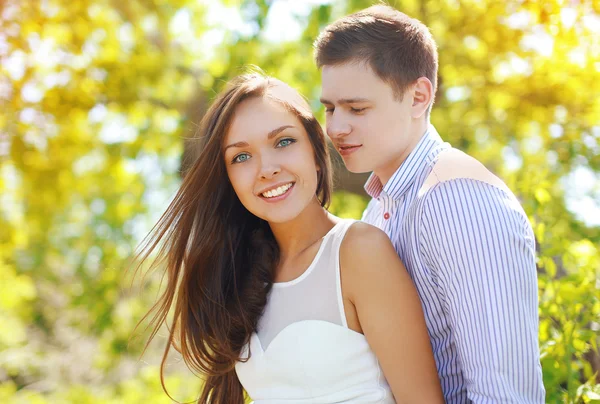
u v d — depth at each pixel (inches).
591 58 149.4
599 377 110.5
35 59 202.5
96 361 259.1
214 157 84.2
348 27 81.4
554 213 150.4
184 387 197.9
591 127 169.6
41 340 305.4
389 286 74.5
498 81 181.6
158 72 226.7
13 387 237.1
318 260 79.0
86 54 212.5
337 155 131.3
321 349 76.6
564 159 169.9
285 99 81.1
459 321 70.1
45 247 316.8
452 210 70.9
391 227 81.7
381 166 82.7
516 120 184.7
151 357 250.8
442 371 77.4
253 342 81.5
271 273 82.8
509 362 67.3
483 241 69.1
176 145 254.8
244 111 80.8
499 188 71.7
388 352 74.7
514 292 68.2
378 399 76.3
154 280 243.6
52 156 223.3
